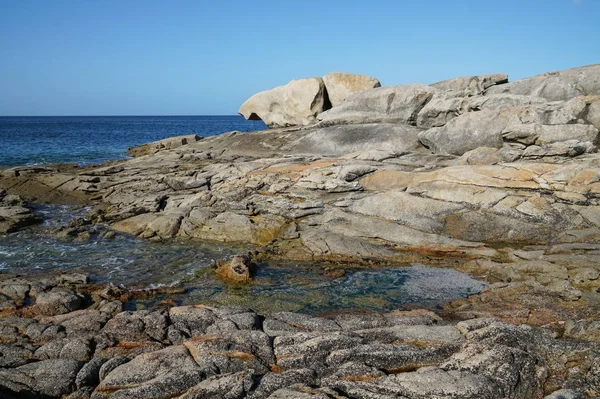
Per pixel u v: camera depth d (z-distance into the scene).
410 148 24.55
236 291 13.55
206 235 18.22
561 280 12.34
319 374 7.99
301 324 10.15
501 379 7.76
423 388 7.41
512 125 19.88
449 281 13.85
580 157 18.11
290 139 28.39
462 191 17.52
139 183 23.50
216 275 14.76
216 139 33.28
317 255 16.11
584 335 9.47
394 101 27.33
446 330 9.44
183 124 139.25
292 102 35.12
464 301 12.38
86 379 8.15
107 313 11.06
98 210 21.39
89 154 43.69
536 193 16.95
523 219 16.41
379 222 17.36
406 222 17.28
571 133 18.81
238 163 23.61
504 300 12.02
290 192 19.75
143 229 18.77
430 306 12.27
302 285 13.91
